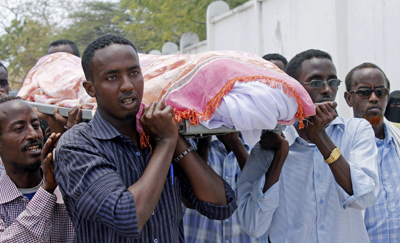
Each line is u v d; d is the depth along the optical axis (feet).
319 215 7.13
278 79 5.27
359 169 6.67
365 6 14.57
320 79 7.39
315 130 6.36
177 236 5.58
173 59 6.63
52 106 8.89
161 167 4.82
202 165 5.51
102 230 5.04
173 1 34.55
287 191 7.29
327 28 15.96
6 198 6.64
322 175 7.27
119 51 4.91
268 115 5.07
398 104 11.30
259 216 6.85
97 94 5.10
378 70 9.29
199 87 5.34
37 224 6.15
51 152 6.35
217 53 5.80
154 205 4.68
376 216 8.51
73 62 10.46
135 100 5.05
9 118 6.86
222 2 27.35
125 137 5.28
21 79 66.28
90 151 4.99
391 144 9.14
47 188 6.30
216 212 5.57
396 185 8.71
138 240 5.04
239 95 5.12
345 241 7.23
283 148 6.77
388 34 13.61
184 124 5.21
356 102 9.41
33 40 61.62
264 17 20.68
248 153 8.05
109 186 4.65
